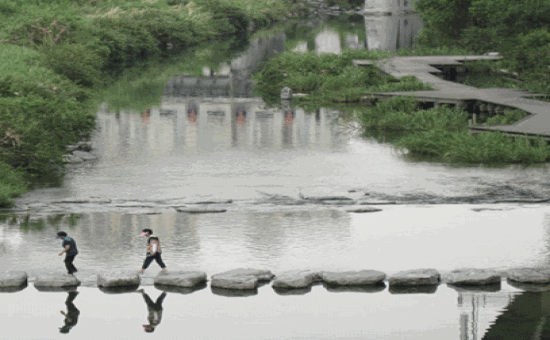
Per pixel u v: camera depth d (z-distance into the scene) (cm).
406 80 5188
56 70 5234
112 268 1708
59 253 1739
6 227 2062
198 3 10669
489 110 4222
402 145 3328
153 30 8631
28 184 2631
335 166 2973
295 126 4084
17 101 2998
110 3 8788
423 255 1797
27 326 1401
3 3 6569
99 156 3209
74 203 2356
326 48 8600
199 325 1407
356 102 5109
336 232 2003
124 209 2280
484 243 1894
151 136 3734
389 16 13600
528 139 3181
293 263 1742
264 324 1405
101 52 6875
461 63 6084
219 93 5525
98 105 4809
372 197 2423
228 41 9856
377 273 1634
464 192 2477
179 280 1611
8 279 1606
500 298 1524
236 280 1593
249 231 2016
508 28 6028
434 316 1434
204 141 3603
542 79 4950
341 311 1472
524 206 2292
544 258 1766
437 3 7162
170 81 6178
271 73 6025
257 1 12950
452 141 3219
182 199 2408
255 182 2673
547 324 1377
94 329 1390
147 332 1373
